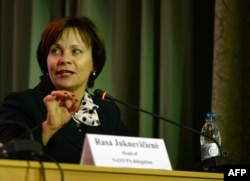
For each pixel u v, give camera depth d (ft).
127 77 28.66
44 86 18.90
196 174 13.53
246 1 26.81
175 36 27.99
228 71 26.00
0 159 11.62
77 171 12.09
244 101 26.23
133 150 14.01
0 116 17.53
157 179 13.00
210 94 28.43
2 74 31.50
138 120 28.19
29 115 17.60
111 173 12.46
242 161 25.70
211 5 28.96
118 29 28.84
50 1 30.66
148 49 28.22
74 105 16.07
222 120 25.64
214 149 20.29
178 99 27.68
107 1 29.32
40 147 12.35
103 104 19.77
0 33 31.81
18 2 31.12
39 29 30.04
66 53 18.61
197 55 28.89
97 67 19.92
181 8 28.19
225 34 26.21
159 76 27.91
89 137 13.60
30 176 11.57
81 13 28.99
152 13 28.53
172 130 27.35
